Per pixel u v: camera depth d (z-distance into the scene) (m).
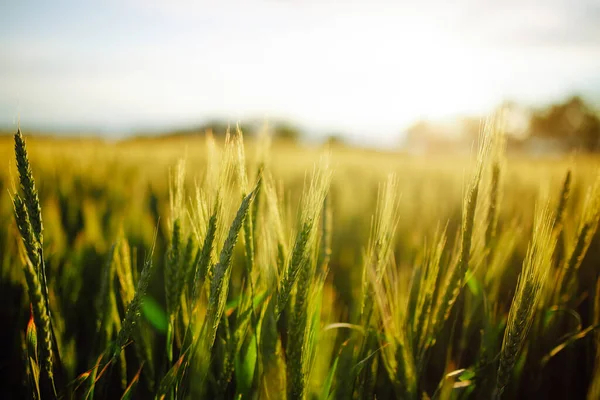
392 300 0.50
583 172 0.82
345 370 0.48
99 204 1.34
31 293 0.37
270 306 0.44
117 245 0.50
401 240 1.05
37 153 2.44
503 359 0.41
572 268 0.54
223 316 0.46
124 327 0.39
